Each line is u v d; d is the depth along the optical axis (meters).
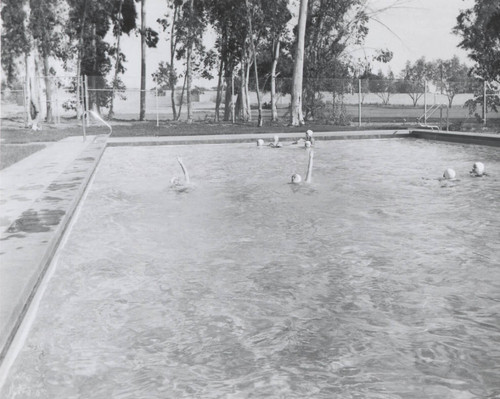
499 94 28.28
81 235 6.68
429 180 10.78
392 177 11.26
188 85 35.47
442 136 18.66
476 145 16.92
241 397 3.09
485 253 5.80
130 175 11.84
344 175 11.63
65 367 3.45
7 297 4.04
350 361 3.50
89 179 10.47
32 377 3.33
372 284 4.89
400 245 6.16
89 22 40.59
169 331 3.96
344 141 19.39
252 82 36.59
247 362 3.50
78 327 4.03
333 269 5.33
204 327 4.02
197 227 7.11
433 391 3.13
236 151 16.59
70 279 5.07
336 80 29.47
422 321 4.10
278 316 4.22
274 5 30.88
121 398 3.09
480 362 3.47
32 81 28.08
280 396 3.09
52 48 35.88
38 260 4.86
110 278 5.10
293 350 3.65
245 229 7.00
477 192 9.42
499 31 29.89
